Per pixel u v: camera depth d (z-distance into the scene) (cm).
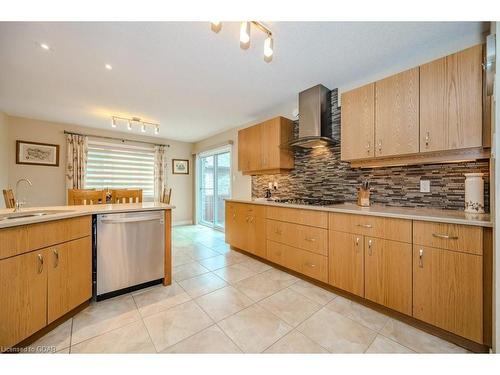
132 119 387
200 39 176
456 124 157
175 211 560
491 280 125
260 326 156
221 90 273
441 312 142
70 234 163
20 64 209
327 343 139
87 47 184
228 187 488
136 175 495
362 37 176
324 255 211
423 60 201
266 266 275
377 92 200
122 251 198
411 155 187
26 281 133
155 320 162
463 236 134
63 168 409
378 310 176
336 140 266
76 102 307
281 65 217
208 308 179
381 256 170
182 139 555
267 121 328
